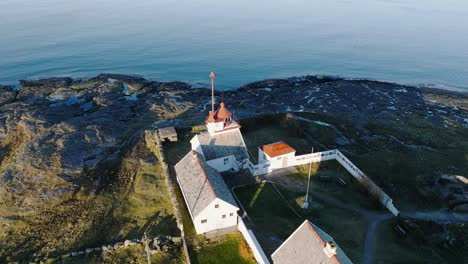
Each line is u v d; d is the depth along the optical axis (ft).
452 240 129.29
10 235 134.72
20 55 383.45
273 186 155.12
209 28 531.91
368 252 121.39
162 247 123.34
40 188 155.94
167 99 265.13
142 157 179.52
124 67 362.12
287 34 513.45
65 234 134.41
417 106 265.75
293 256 103.55
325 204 146.00
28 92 276.21
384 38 501.97
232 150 162.50
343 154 187.93
